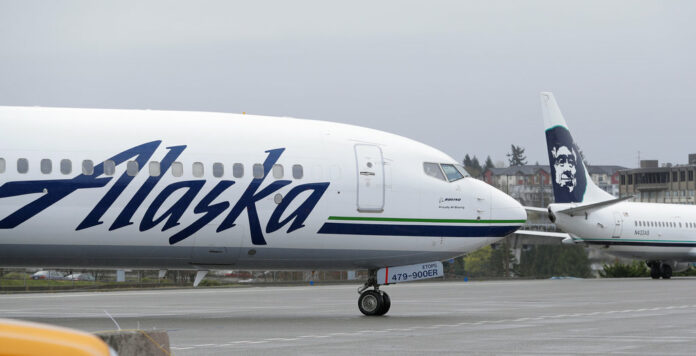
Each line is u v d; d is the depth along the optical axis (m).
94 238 42.00
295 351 29.62
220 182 43.38
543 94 119.62
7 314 50.84
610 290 88.62
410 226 47.00
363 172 46.12
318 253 45.75
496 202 49.25
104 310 54.97
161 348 17.67
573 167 119.75
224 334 36.16
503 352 29.38
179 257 43.94
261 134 45.09
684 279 135.12
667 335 35.94
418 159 47.84
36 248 41.62
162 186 42.47
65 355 9.41
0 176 40.59
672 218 125.00
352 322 43.44
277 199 44.31
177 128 43.75
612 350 29.98
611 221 120.81
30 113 42.50
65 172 41.34
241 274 121.75
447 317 47.53
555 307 58.12
